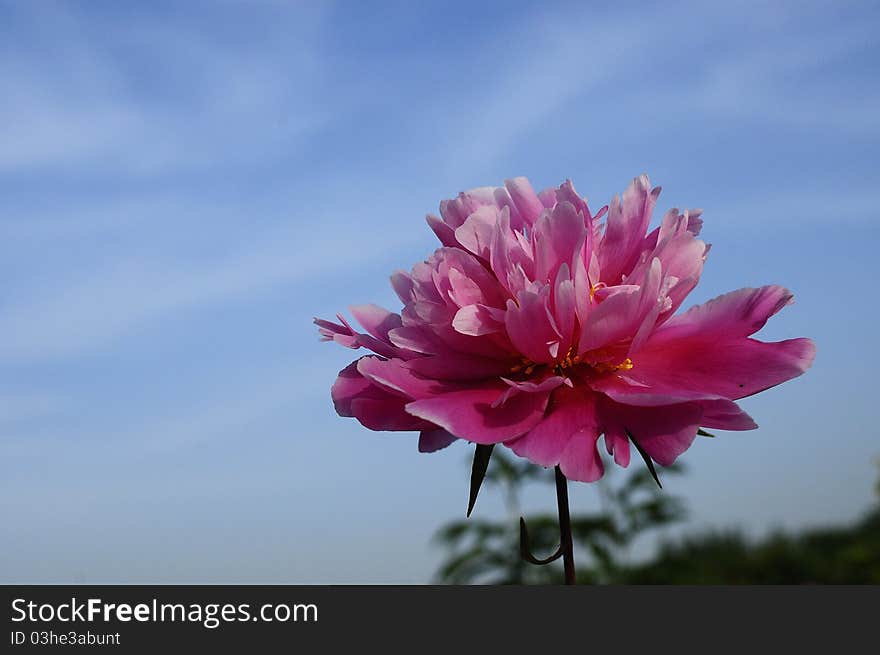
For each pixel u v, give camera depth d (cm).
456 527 113
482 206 44
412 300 44
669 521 115
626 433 41
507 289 43
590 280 43
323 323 46
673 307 43
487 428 41
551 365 43
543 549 115
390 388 42
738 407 40
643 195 44
